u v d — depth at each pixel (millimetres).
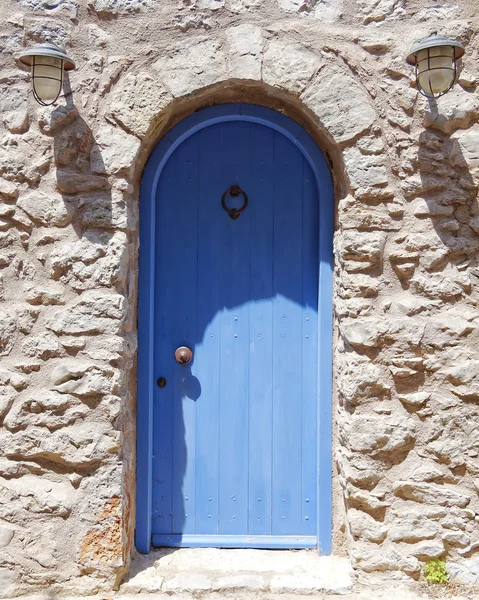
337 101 3098
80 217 3107
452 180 3096
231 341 3430
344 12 3127
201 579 3086
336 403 3332
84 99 3109
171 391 3428
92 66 3111
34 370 3078
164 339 3432
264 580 3072
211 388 3428
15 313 3090
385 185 3098
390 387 3086
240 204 3426
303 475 3414
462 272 3088
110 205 3092
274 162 3428
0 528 3031
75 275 3086
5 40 3141
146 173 3336
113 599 2969
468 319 3062
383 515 3068
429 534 3037
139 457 3330
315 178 3408
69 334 3072
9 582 3020
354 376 3074
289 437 3416
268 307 3428
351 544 3115
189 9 3113
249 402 3422
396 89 3094
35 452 3049
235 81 3105
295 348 3420
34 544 3035
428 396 3061
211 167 3436
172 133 3350
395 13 3117
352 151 3098
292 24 3107
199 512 3430
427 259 3086
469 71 3111
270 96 3287
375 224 3098
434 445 3051
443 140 3098
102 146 3094
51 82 2885
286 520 3418
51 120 3105
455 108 3076
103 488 3039
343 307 3111
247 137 3428
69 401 3055
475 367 3047
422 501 3055
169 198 3432
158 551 3359
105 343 3059
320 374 3344
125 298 3137
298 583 3047
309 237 3418
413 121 3098
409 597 2971
